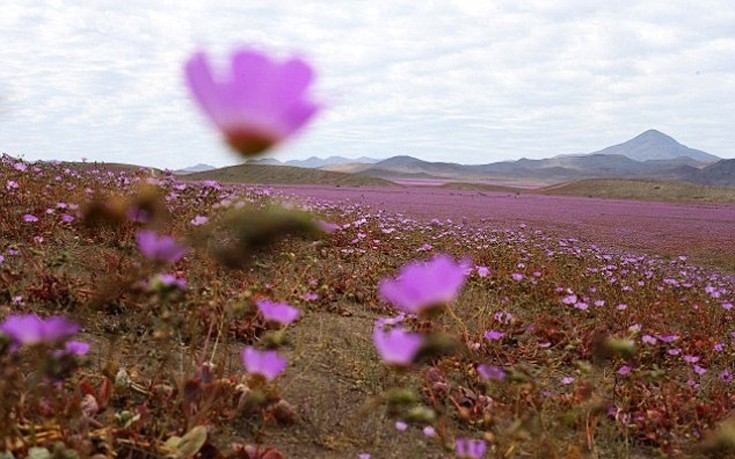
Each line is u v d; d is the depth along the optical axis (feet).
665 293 24.90
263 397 7.81
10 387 5.92
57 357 6.01
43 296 10.92
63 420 6.24
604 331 15.78
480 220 61.77
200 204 19.49
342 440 8.24
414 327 13.06
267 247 2.55
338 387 10.06
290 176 228.63
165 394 7.79
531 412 9.36
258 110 2.03
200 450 6.61
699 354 16.51
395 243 27.86
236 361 10.03
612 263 31.71
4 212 17.06
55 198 20.52
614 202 161.99
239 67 2.07
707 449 8.02
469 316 15.43
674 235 62.08
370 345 12.35
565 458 7.86
